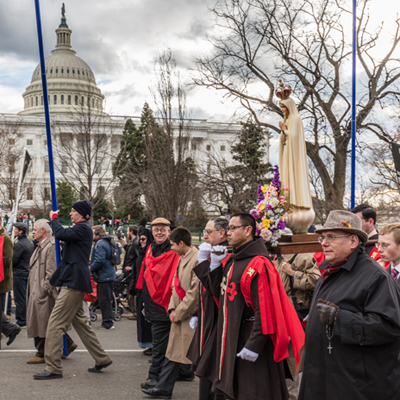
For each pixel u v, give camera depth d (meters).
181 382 5.60
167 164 18.17
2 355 6.58
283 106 5.25
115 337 8.06
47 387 5.12
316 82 19.41
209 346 3.82
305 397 2.88
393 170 18.25
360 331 2.59
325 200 18.47
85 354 6.73
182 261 4.98
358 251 2.88
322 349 2.82
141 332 6.71
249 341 3.30
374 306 2.63
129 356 6.73
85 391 5.04
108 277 8.78
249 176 22.52
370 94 19.06
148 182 19.36
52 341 5.43
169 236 5.05
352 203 6.70
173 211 18.06
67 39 85.00
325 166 19.59
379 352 2.65
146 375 5.73
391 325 2.60
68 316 5.52
